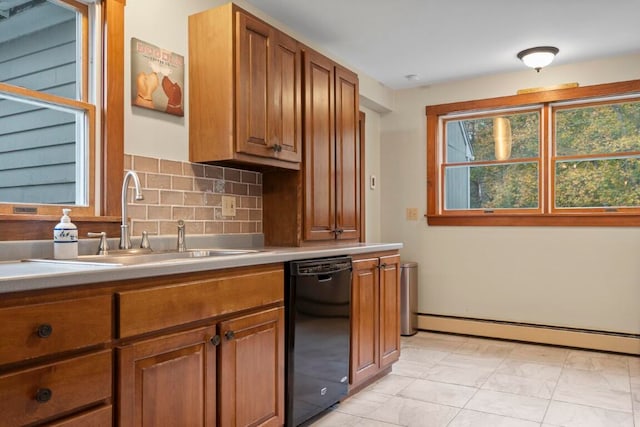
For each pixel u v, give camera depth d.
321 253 2.39
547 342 3.97
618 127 3.82
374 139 4.71
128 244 2.05
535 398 2.71
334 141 3.13
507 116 4.28
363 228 4.46
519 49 3.61
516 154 4.23
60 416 1.26
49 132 1.98
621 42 3.45
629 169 3.76
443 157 4.57
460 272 4.38
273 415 2.07
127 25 2.18
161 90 2.33
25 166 1.91
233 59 2.34
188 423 1.64
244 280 1.92
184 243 2.30
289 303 2.18
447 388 2.88
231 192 2.76
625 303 3.71
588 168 3.91
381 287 2.99
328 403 2.45
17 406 1.16
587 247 3.85
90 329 1.33
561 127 4.03
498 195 4.30
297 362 2.21
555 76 3.99
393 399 2.70
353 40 3.43
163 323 1.56
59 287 1.26
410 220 4.63
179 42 2.43
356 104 3.39
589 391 2.83
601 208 3.86
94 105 2.09
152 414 1.51
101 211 2.08
